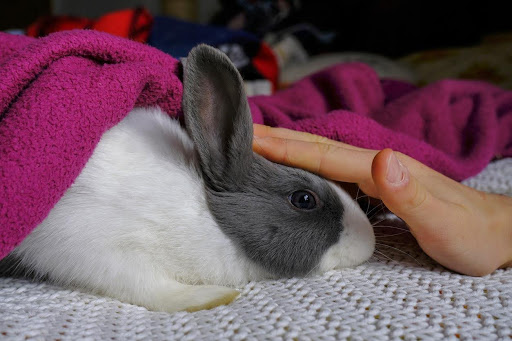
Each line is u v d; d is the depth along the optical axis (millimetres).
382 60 1081
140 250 329
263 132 375
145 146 346
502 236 335
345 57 1088
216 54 307
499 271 341
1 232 290
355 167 342
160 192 331
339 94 554
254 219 333
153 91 374
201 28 884
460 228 316
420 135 520
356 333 263
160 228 329
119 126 352
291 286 326
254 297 313
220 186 336
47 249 326
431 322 272
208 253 333
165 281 330
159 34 871
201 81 315
